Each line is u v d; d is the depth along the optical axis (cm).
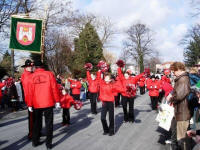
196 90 412
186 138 427
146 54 5669
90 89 1048
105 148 550
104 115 671
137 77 840
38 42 1123
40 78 543
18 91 1247
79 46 3931
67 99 781
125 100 842
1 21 1808
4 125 828
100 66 841
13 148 555
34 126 567
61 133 693
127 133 690
